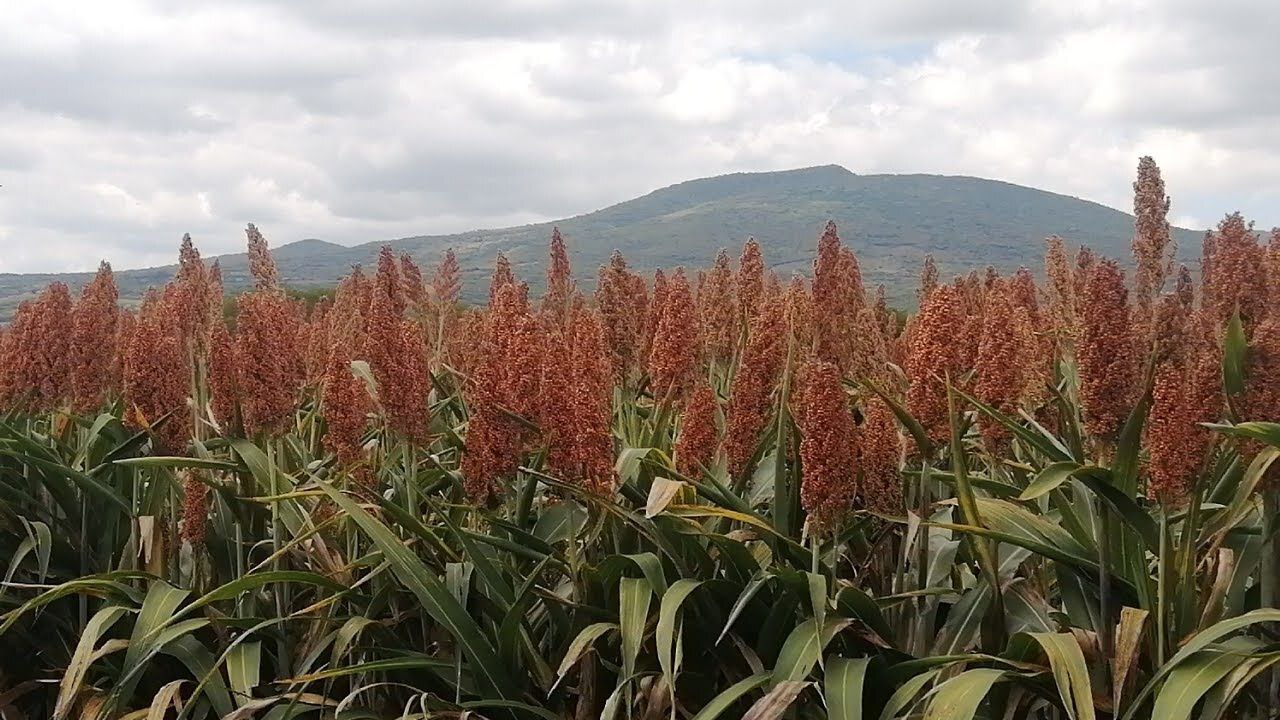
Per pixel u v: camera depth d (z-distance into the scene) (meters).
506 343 5.11
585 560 4.84
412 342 5.03
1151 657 3.63
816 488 3.95
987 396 4.18
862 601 3.99
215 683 4.84
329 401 5.03
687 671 4.59
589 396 4.26
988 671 3.51
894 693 3.80
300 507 5.43
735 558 4.25
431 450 6.89
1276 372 3.42
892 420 4.36
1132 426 3.51
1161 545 3.47
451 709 4.36
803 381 4.80
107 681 5.52
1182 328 4.00
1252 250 4.38
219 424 5.89
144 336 5.41
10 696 5.57
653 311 7.20
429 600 4.26
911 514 4.19
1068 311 6.88
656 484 4.07
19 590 5.87
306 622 5.24
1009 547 4.72
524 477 4.87
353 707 4.69
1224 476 4.00
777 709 3.57
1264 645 3.28
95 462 6.30
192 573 5.89
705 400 4.77
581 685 4.50
